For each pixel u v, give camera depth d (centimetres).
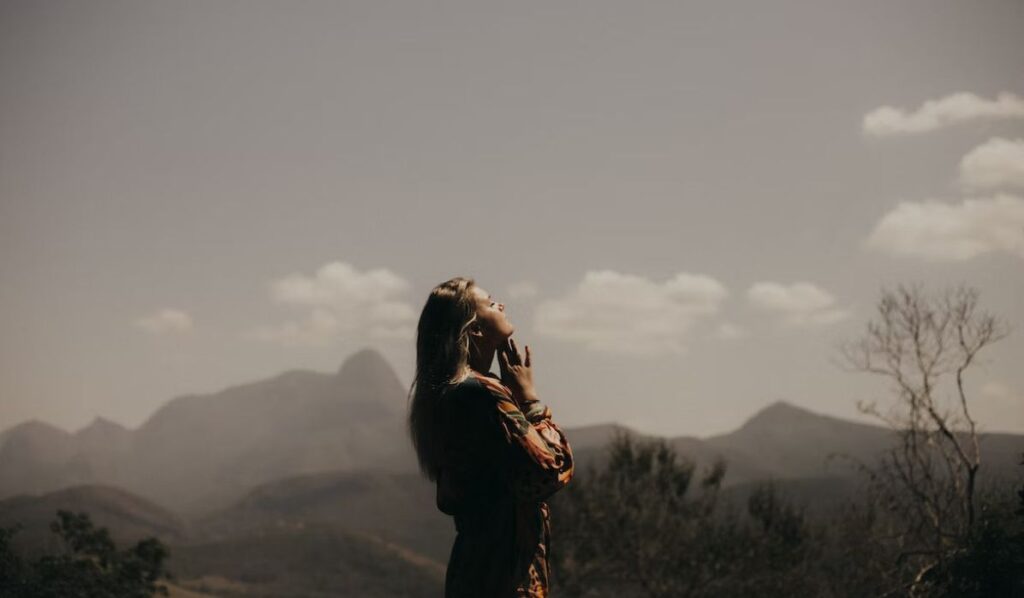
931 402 1269
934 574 1049
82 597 1116
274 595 17362
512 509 212
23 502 15250
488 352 232
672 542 2495
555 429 223
